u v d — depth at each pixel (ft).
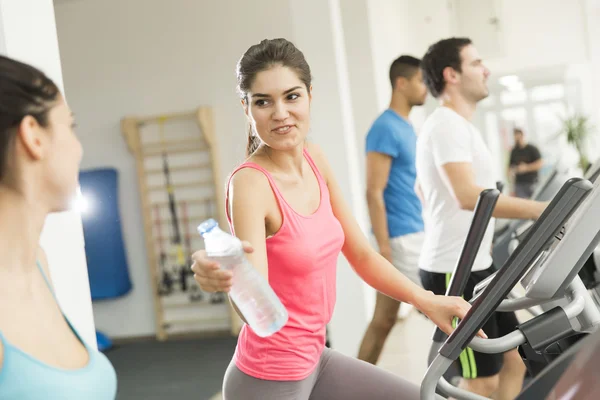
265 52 5.35
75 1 21.52
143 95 21.42
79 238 6.44
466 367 8.19
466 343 4.66
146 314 21.90
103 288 21.50
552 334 4.75
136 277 21.93
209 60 20.98
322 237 5.50
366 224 19.38
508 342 4.74
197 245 21.57
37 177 3.36
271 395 5.41
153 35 21.22
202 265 4.20
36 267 3.67
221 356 18.58
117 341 21.90
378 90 19.63
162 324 21.66
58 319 3.68
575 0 31.45
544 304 5.56
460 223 8.61
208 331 21.65
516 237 8.46
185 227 21.56
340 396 5.76
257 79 5.32
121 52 21.44
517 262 4.37
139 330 21.95
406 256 11.89
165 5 21.08
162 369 17.88
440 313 5.74
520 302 5.28
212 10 20.84
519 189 31.22
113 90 21.57
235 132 20.99
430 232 8.92
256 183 5.30
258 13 20.59
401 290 5.94
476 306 4.53
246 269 4.30
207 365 17.76
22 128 3.26
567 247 4.60
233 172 5.41
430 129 8.79
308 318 5.49
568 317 4.82
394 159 11.73
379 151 11.62
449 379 8.72
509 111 33.22
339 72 14.46
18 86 3.26
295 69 5.36
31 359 3.23
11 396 3.14
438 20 30.19
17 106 3.24
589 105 32.14
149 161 21.58
